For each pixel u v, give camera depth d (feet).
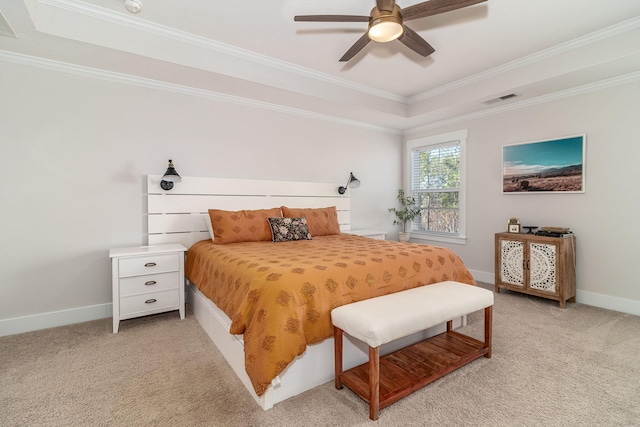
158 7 7.36
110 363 6.61
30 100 8.39
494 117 12.78
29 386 5.76
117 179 9.65
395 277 6.91
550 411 5.00
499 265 11.71
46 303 8.71
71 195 9.00
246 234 10.34
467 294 6.46
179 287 9.19
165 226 10.36
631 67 8.74
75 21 7.30
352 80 11.84
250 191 12.01
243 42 9.05
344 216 14.74
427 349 6.73
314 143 13.82
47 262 8.71
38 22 6.84
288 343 5.05
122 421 4.83
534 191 11.59
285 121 12.95
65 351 7.16
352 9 7.53
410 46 7.06
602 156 9.96
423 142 15.85
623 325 8.51
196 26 8.24
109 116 9.47
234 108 11.69
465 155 13.92
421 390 5.59
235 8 7.43
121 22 7.81
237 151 11.82
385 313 5.26
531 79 9.87
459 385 5.74
